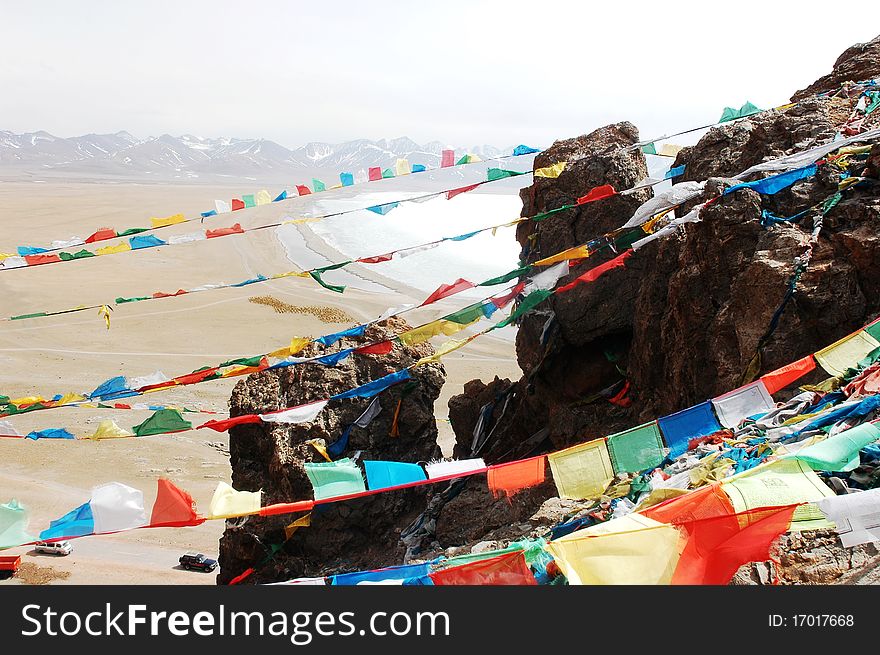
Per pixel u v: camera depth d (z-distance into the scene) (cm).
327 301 8812
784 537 882
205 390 5853
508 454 2403
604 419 2136
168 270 10675
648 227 1642
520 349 2469
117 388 1563
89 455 4700
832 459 802
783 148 1820
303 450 2084
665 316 1848
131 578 3372
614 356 2258
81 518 762
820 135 1748
